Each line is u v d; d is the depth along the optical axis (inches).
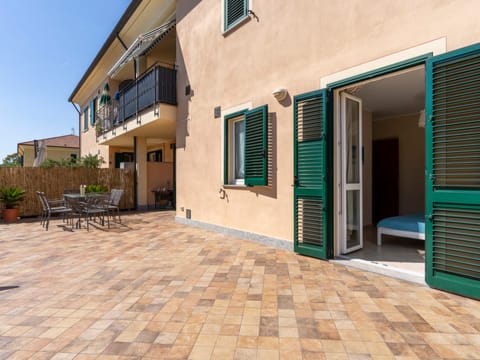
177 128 329.7
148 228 294.7
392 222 192.5
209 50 272.4
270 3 206.8
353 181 186.7
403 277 139.1
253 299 120.5
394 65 138.2
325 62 170.4
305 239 179.5
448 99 118.3
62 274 155.3
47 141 1032.2
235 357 82.1
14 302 120.9
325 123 165.9
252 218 225.9
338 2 162.9
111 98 514.0
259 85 217.0
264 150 206.5
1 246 221.3
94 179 449.7
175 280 144.0
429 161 123.2
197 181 295.4
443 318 101.4
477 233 111.3
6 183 389.1
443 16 122.2
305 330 95.8
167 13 361.7
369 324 98.7
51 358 82.8
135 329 98.2
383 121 304.0
